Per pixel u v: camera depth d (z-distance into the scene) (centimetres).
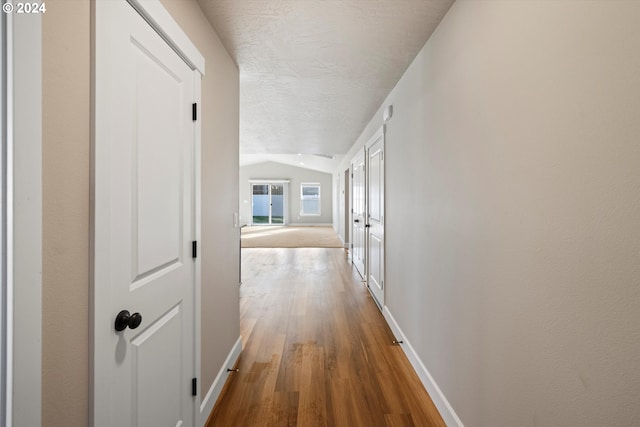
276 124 438
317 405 182
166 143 125
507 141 117
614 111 74
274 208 1438
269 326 298
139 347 107
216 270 188
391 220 299
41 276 66
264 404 182
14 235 60
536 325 101
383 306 325
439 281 181
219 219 194
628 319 72
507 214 117
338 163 973
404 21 180
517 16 110
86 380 83
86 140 82
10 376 60
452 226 165
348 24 184
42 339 70
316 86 287
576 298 86
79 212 80
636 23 69
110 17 90
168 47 126
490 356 128
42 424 70
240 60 229
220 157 196
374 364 229
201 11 166
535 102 101
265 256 681
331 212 1420
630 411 71
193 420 152
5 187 59
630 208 71
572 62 86
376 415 174
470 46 145
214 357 184
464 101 151
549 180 95
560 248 91
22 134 61
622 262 73
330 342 264
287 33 193
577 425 85
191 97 149
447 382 169
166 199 125
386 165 318
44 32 70
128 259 100
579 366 85
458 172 157
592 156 80
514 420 113
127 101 99
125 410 99
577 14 85
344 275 505
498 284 123
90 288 84
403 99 258
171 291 130
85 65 82
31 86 63
